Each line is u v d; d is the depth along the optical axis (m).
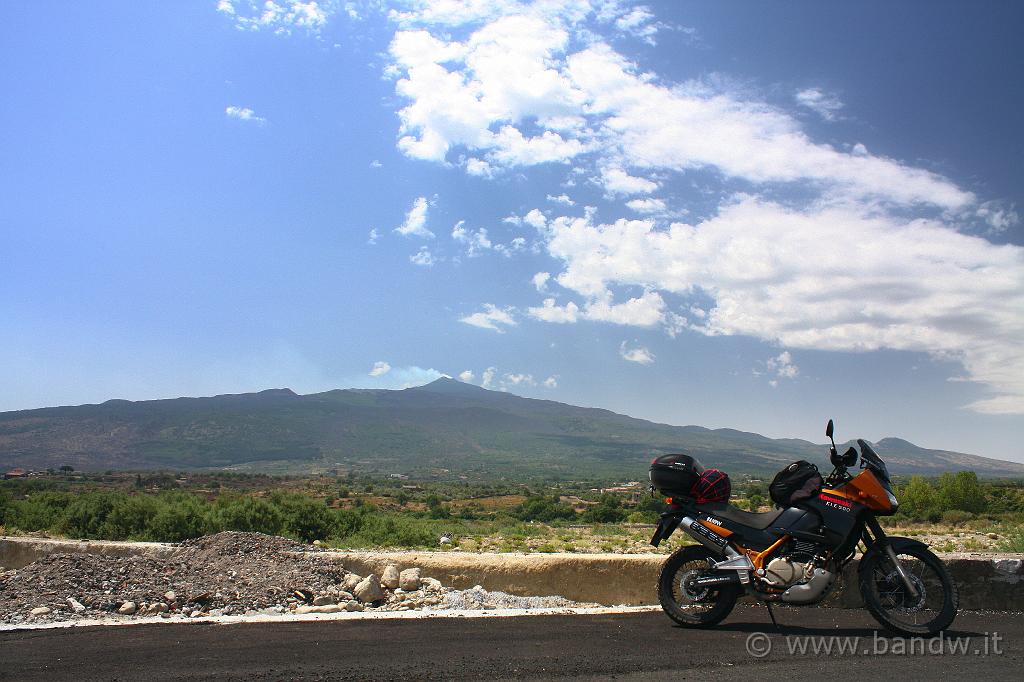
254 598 9.34
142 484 141.38
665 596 7.97
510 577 10.08
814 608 8.79
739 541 7.85
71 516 20.91
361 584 9.70
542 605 9.66
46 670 5.98
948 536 33.34
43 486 87.62
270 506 21.41
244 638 7.11
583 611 8.66
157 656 6.41
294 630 7.48
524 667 6.07
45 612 8.51
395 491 175.12
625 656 6.45
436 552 11.16
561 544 24.00
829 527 7.62
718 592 7.82
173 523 19.69
